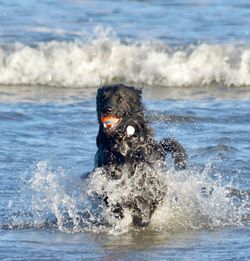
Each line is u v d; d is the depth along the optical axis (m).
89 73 39.81
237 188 23.53
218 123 30.41
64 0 55.69
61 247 19.19
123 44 42.88
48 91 37.31
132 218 21.00
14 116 31.20
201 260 18.25
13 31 45.69
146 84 39.34
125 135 20.83
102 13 52.03
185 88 38.47
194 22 49.53
